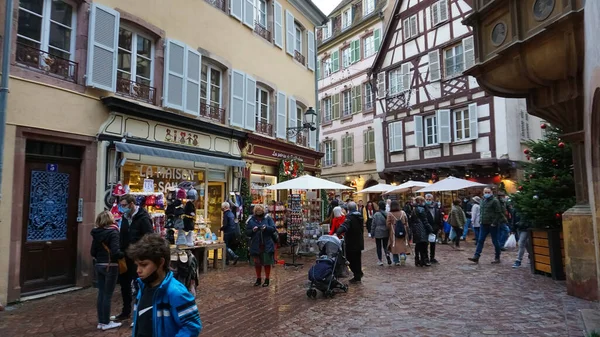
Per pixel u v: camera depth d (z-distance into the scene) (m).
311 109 14.13
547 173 8.16
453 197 20.05
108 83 8.30
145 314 2.31
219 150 11.66
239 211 11.46
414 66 22.45
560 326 4.96
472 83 19.31
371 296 6.83
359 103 27.61
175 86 10.12
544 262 8.00
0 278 6.41
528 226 8.53
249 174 12.78
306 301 6.62
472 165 18.98
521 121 18.56
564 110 6.22
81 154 7.96
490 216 9.80
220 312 5.99
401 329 5.04
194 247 9.09
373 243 15.77
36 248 7.16
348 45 28.94
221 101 12.18
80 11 8.03
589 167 5.39
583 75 5.33
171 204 8.73
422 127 21.83
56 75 7.48
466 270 9.01
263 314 5.87
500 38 6.35
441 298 6.53
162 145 9.55
